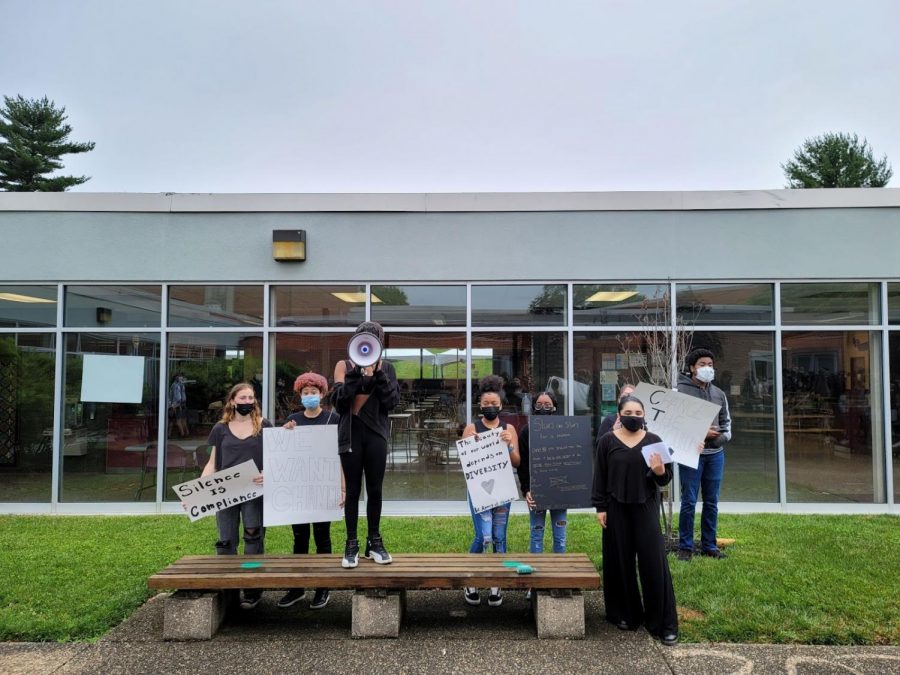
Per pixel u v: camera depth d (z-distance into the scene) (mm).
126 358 8633
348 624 4523
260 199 8625
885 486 8328
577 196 8539
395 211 8578
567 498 5000
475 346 8516
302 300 8617
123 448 8555
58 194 8648
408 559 4582
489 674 3775
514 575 4188
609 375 8430
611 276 8492
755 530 6973
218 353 8617
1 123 38500
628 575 4375
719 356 8430
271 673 3793
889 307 8461
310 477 4750
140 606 4844
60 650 4102
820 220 8453
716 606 4668
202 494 4676
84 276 8609
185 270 8594
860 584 5117
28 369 8641
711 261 8469
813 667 3828
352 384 4266
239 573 4230
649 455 4195
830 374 8453
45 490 8523
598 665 3879
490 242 8547
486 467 4910
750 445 8375
